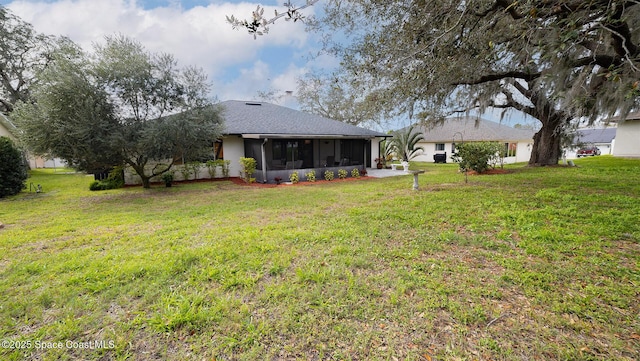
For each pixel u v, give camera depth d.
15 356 1.93
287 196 8.30
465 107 9.05
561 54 3.42
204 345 2.01
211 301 2.53
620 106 5.68
